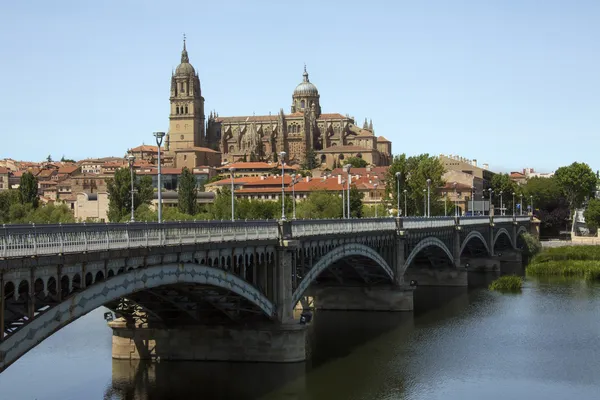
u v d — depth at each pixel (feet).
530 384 224.53
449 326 312.50
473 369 241.14
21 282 123.03
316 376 228.02
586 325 315.99
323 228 258.16
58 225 140.56
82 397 199.41
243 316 231.30
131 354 237.04
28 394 201.98
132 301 216.33
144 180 555.69
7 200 540.93
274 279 226.58
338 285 353.31
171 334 234.99
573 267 510.58
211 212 549.13
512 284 432.25
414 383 222.89
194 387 209.56
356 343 278.46
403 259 351.46
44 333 125.59
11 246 116.98
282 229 226.17
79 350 253.85
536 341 283.38
